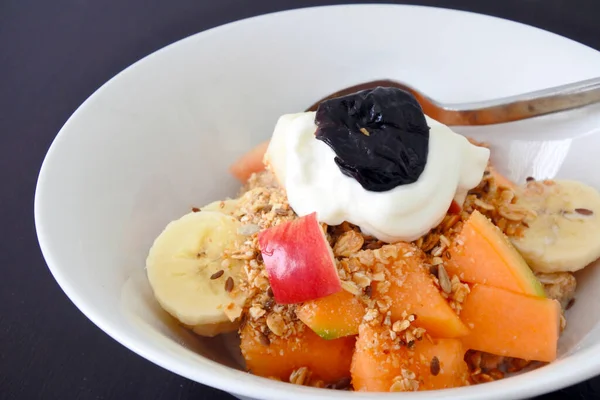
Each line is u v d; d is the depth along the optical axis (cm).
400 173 29
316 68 36
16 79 41
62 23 44
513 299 28
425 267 28
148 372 30
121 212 31
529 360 28
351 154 29
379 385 27
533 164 34
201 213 31
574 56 33
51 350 30
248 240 29
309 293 27
